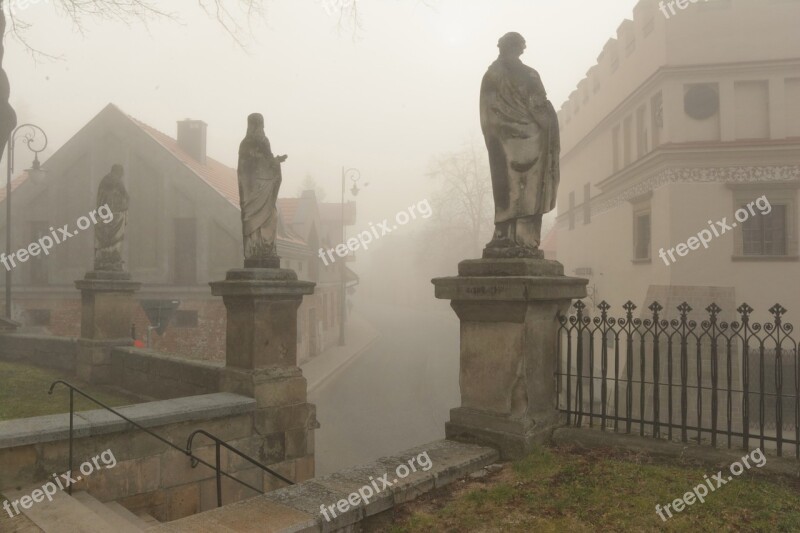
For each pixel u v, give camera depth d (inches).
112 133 872.9
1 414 318.0
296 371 312.7
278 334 308.7
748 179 597.0
